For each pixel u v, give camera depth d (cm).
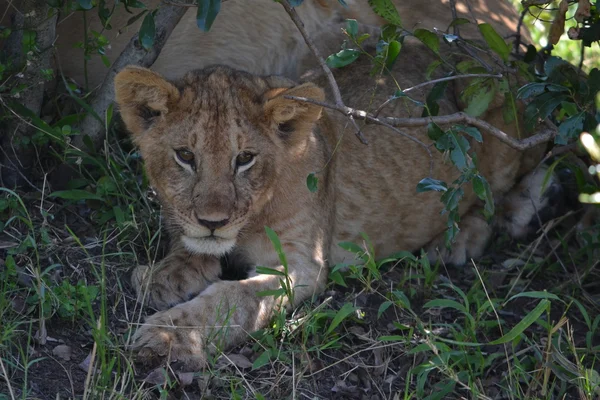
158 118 704
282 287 693
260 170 699
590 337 712
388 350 704
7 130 782
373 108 841
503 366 713
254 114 698
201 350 648
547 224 901
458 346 702
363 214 834
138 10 859
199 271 735
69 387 597
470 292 779
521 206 934
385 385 677
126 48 783
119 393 572
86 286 666
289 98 652
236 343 675
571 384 691
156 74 683
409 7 977
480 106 753
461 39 734
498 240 921
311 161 754
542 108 704
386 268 833
